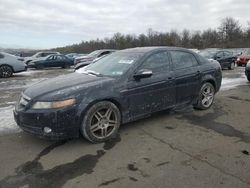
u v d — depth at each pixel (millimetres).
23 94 4688
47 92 4418
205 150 4309
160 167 3781
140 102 5113
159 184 3371
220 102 7375
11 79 13797
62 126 4270
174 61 5797
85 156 4133
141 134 4988
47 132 4270
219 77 6789
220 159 3998
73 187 3334
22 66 15312
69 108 4277
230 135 4938
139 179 3488
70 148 4414
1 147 4465
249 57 21109
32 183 3428
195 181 3424
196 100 6254
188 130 5184
